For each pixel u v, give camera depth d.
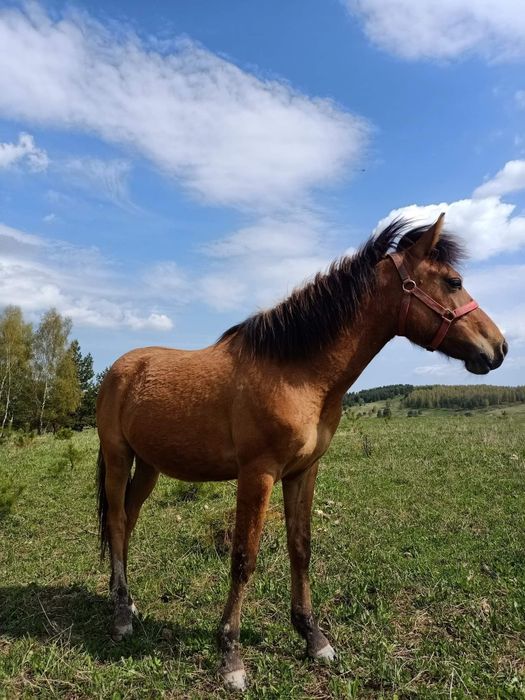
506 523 5.61
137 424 3.69
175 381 3.54
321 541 5.25
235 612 3.08
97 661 3.34
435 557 4.68
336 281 3.28
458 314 3.24
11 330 41.09
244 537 3.06
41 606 4.12
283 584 4.30
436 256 3.33
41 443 15.79
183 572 4.73
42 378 42.00
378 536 5.33
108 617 3.98
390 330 3.36
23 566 5.11
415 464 8.76
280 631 3.56
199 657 3.30
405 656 3.18
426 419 20.95
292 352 3.14
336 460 9.56
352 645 3.36
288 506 3.44
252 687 2.97
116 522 4.03
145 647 3.46
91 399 46.72
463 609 3.70
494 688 2.79
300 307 3.21
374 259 3.39
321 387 3.18
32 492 8.15
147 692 2.95
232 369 3.32
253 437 3.08
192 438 3.38
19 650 3.41
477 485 7.22
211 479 3.59
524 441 10.59
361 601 3.91
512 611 3.61
